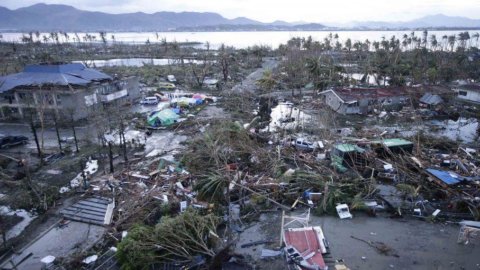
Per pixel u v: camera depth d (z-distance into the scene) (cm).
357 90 5262
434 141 3516
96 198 2502
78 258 1883
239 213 2372
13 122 4397
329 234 2161
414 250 2003
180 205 2347
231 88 6350
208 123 4297
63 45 15538
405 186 2548
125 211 2322
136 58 12325
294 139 3666
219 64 9288
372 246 2038
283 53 10981
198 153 3066
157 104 5447
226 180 2466
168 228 1819
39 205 2403
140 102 5575
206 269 1772
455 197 2459
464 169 2856
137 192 2558
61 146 3522
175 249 1797
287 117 4606
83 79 4862
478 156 3209
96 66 9325
